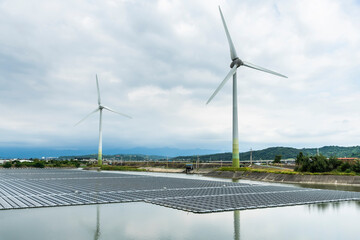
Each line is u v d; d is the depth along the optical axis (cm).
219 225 2328
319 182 7269
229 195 4194
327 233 2117
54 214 2705
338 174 7300
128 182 6450
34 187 5078
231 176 9462
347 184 6831
